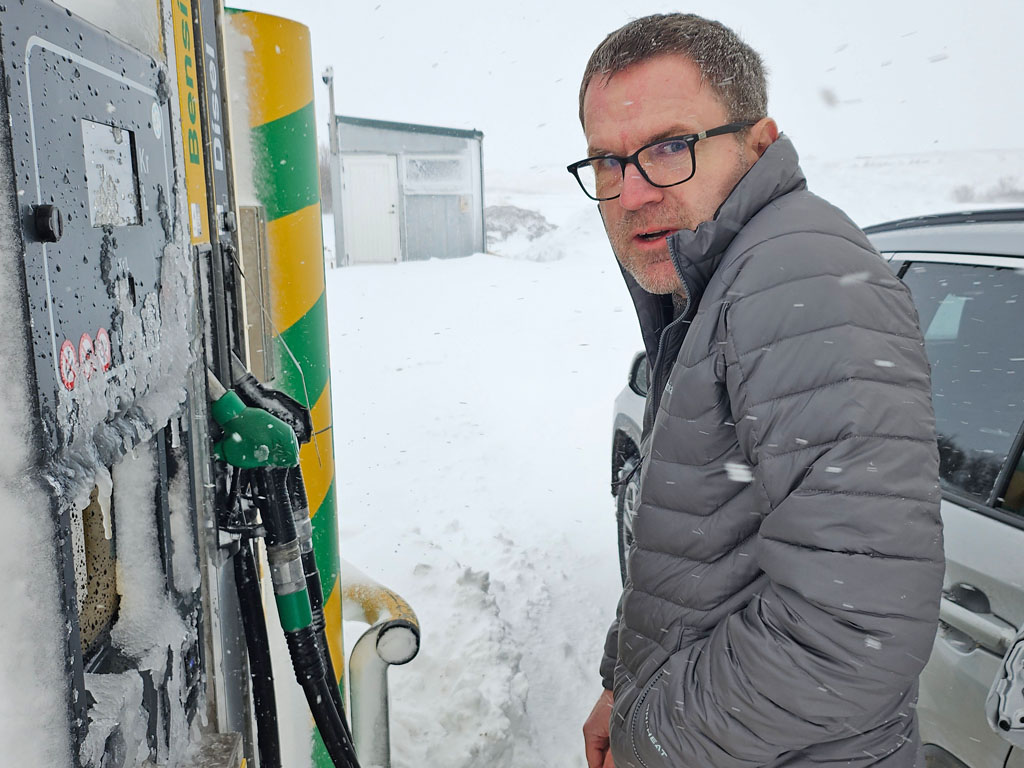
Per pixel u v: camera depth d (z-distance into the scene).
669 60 1.24
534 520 4.74
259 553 1.49
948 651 1.90
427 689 2.85
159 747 0.98
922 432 1.00
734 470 1.14
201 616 1.17
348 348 9.69
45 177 0.68
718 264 1.23
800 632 0.98
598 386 8.14
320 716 1.32
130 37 0.99
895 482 0.96
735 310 1.09
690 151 1.24
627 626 1.31
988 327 2.14
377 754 2.09
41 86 0.68
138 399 0.91
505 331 10.75
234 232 1.42
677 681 1.13
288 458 1.23
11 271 0.63
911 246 2.48
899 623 0.95
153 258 0.98
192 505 1.12
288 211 1.85
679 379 1.18
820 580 0.97
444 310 12.23
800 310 1.03
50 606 0.66
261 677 1.30
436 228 18.64
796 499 1.00
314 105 1.92
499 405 7.41
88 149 0.78
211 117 1.30
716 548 1.16
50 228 0.66
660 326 1.48
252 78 1.76
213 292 1.28
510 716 2.79
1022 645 1.46
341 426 6.67
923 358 1.06
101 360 0.80
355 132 17.27
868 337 1.01
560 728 2.92
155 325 0.98
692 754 1.10
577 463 5.84
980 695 1.79
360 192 17.56
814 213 1.14
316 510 2.03
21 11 0.64
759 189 1.18
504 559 4.08
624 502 3.59
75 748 0.70
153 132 0.99
